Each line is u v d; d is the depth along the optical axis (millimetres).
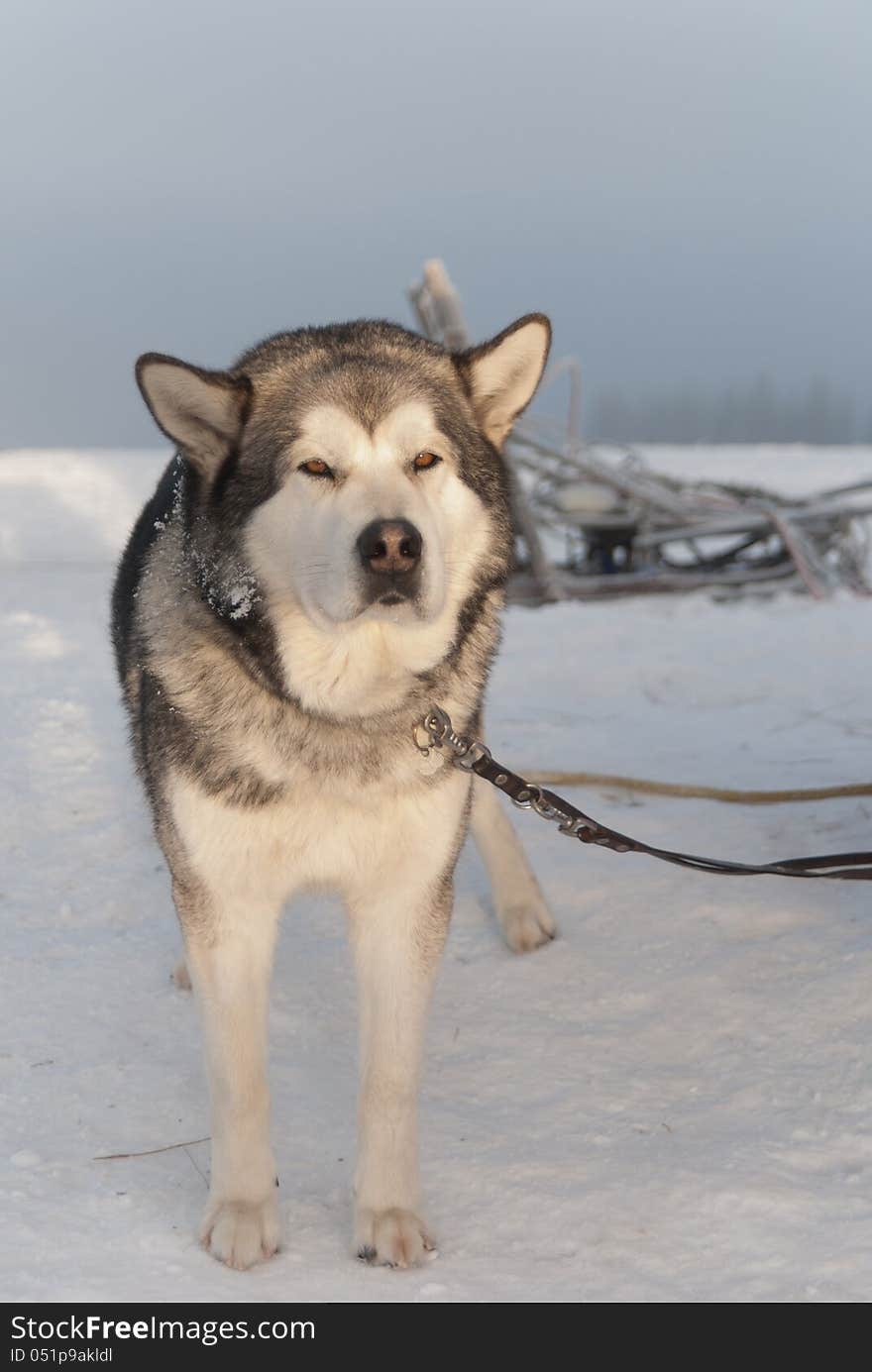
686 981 4711
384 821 3461
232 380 3631
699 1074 4156
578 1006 4625
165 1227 3359
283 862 3463
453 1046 4375
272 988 4770
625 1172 3631
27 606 12977
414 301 12648
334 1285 3172
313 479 3443
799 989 4547
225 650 3471
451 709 3693
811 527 14547
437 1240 3365
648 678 9758
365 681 3459
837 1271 3162
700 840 6059
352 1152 3785
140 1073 4102
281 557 3471
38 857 5980
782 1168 3598
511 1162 3688
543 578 13695
